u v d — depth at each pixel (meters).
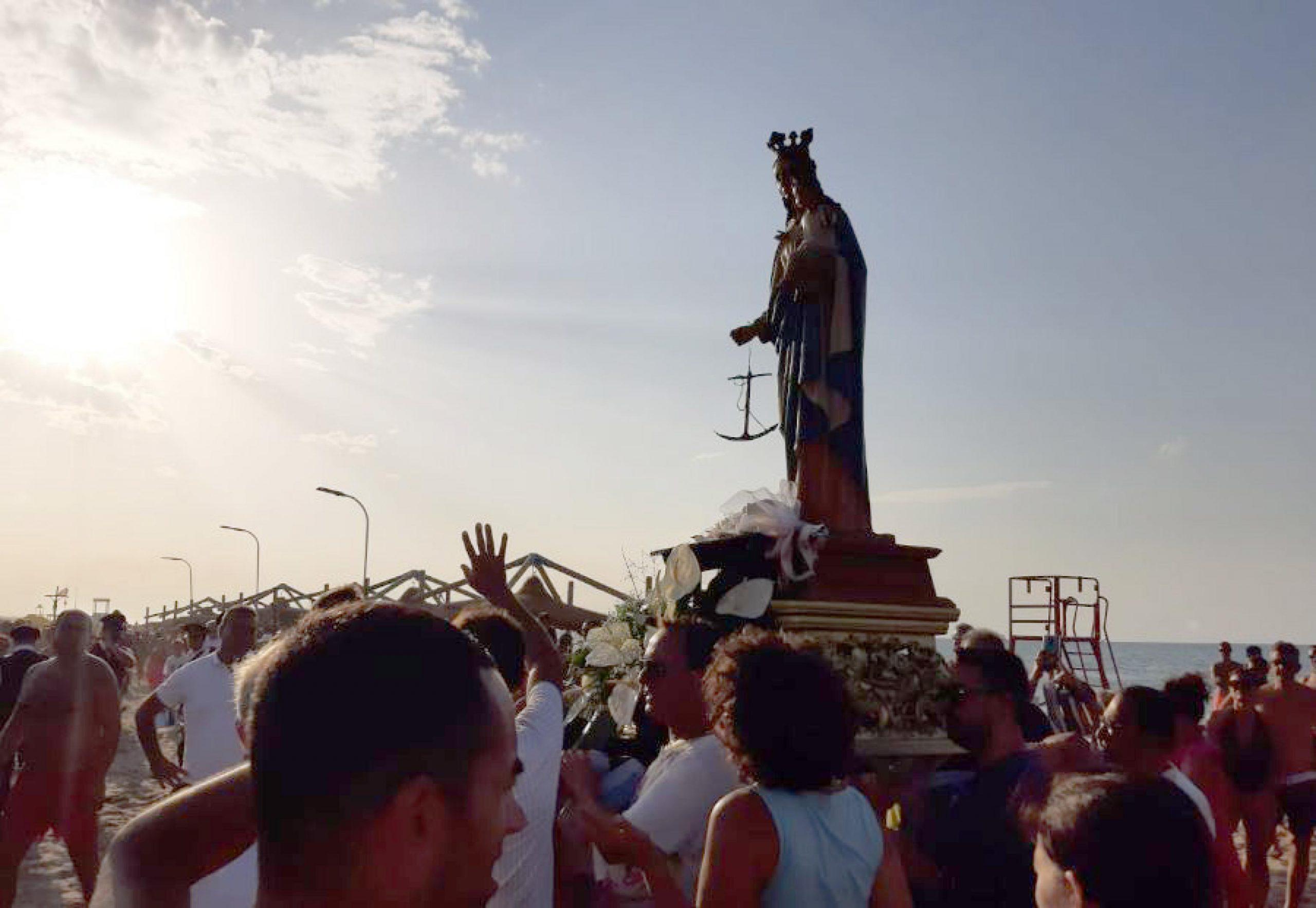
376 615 1.11
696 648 3.56
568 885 3.55
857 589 5.88
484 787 1.07
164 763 6.63
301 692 1.04
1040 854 1.96
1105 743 4.25
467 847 1.05
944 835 3.59
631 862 2.89
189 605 59.25
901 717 5.50
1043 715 5.30
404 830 1.02
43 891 9.03
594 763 4.15
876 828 2.84
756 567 5.90
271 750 1.04
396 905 1.02
